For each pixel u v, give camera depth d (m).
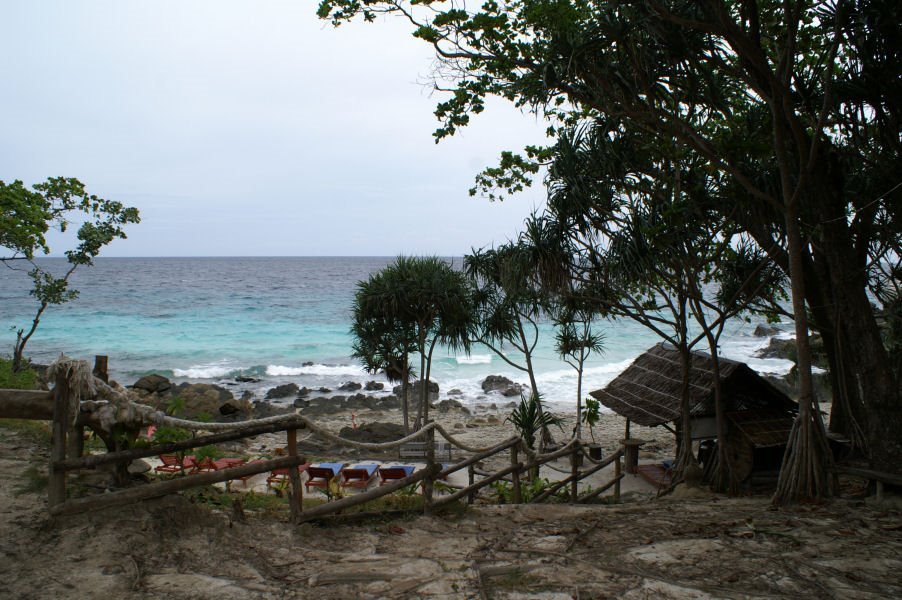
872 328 7.21
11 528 4.01
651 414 11.08
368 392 28.31
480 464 14.38
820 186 7.49
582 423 21.11
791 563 4.50
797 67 8.52
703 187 8.49
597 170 8.94
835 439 8.94
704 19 7.17
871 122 8.38
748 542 5.02
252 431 4.70
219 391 26.31
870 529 5.48
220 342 40.06
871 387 7.10
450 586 3.90
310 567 4.13
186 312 53.75
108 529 4.09
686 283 9.76
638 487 11.66
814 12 8.00
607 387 13.09
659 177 8.98
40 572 3.58
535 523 5.61
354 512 5.40
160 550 4.02
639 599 3.79
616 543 4.98
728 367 10.36
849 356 8.73
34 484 4.81
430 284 17.62
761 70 6.69
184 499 4.63
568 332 16.11
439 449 15.67
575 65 7.45
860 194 7.95
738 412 10.31
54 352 35.16
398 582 3.94
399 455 15.34
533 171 11.59
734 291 10.13
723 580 4.15
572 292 9.82
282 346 39.19
